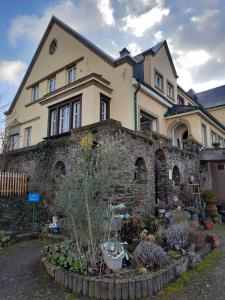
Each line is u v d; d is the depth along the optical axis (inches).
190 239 218.7
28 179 422.9
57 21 649.6
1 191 387.5
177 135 628.7
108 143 211.0
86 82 481.4
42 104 583.8
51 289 151.8
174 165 415.5
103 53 532.7
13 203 372.2
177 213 293.3
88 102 474.0
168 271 161.8
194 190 451.5
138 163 344.2
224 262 202.4
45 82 653.9
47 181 382.3
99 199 177.6
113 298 139.9
